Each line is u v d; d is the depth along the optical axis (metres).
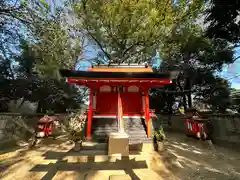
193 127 7.65
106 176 3.84
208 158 5.22
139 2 8.77
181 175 3.95
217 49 9.89
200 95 11.30
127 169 4.21
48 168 4.20
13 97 9.46
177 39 10.12
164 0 9.24
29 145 6.09
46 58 8.10
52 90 10.94
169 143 7.23
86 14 9.59
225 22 6.59
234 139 6.35
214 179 3.73
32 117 7.93
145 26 9.20
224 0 5.87
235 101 8.86
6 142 6.02
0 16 4.99
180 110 13.89
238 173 4.05
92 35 10.59
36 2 4.86
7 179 3.65
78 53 10.15
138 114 7.69
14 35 5.82
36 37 5.59
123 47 11.34
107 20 9.84
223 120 7.02
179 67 11.17
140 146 5.59
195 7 9.35
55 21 5.74
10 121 6.34
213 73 10.63
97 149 5.36
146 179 3.72
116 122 7.23
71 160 4.57
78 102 13.55
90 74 6.23
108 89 8.41
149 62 11.95
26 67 9.47
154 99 13.91
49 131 6.93
